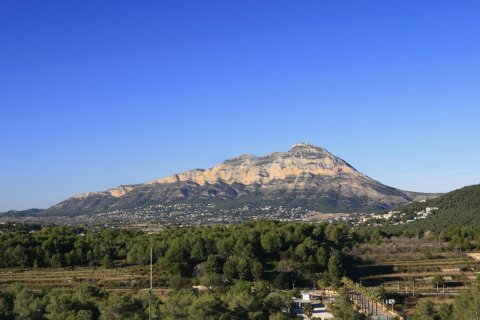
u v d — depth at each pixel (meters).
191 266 150.50
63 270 149.50
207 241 157.25
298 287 147.75
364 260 166.88
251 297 105.69
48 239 162.00
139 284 137.12
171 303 99.56
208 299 101.25
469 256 170.62
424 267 158.88
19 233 173.50
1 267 151.62
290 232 171.00
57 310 93.56
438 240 190.50
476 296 102.00
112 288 134.00
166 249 155.62
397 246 180.25
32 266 152.25
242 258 148.50
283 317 102.38
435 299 129.75
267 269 153.38
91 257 155.75
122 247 166.12
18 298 101.25
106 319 93.31
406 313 120.88
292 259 155.88
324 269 154.38
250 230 172.38
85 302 98.88
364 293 124.00
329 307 120.19
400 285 144.50
